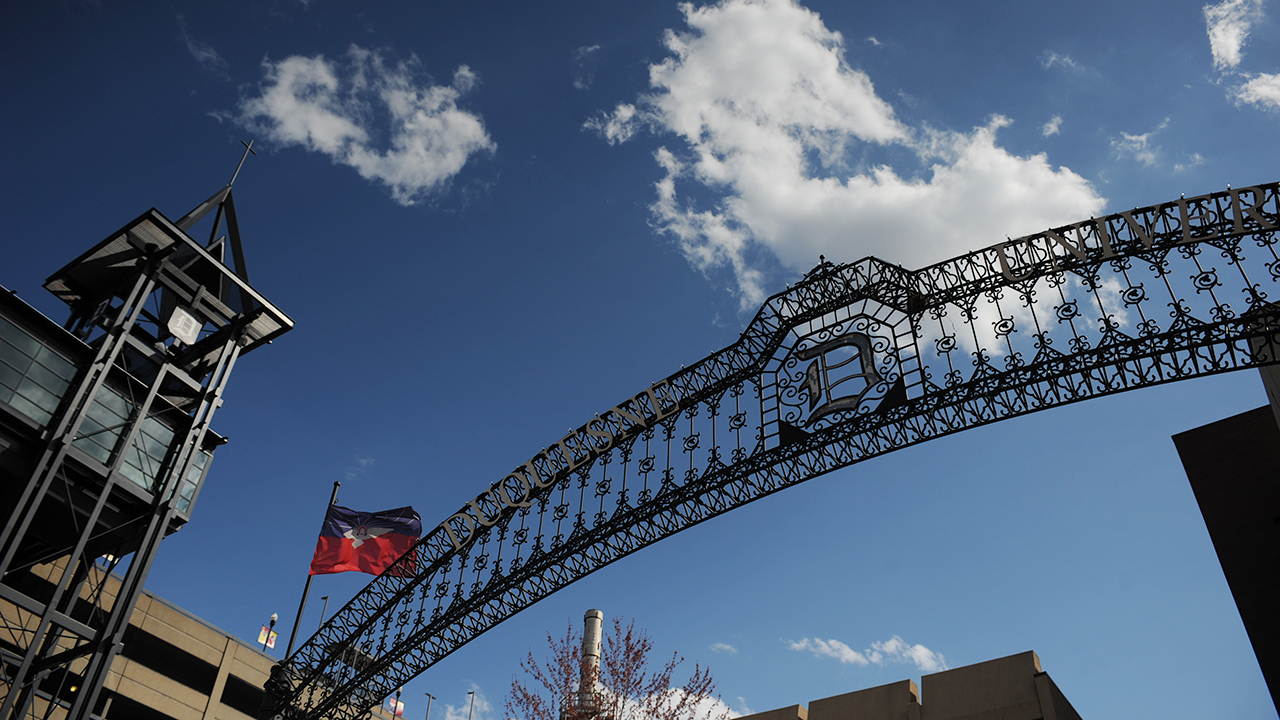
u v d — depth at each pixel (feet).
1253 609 68.13
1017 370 46.68
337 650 69.05
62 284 73.05
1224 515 73.72
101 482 64.18
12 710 53.42
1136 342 44.45
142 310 73.72
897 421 49.32
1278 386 61.26
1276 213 43.55
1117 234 46.83
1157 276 45.37
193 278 78.38
